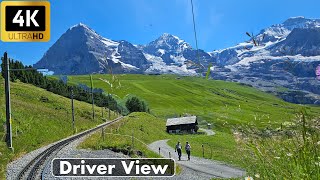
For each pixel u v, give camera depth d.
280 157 3.13
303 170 2.75
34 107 76.50
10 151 33.94
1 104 63.66
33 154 33.91
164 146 70.06
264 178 3.22
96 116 102.94
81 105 115.06
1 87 98.75
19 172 23.59
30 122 56.84
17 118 55.22
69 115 87.62
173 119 122.81
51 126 62.22
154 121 128.50
